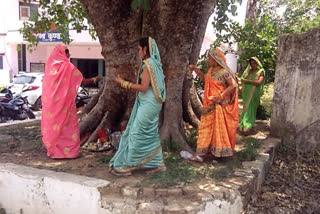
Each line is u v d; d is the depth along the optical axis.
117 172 4.00
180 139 5.18
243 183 3.94
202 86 7.90
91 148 5.16
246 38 8.37
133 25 5.27
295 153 5.92
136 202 3.41
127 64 5.43
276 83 6.22
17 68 21.03
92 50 19.33
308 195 4.63
